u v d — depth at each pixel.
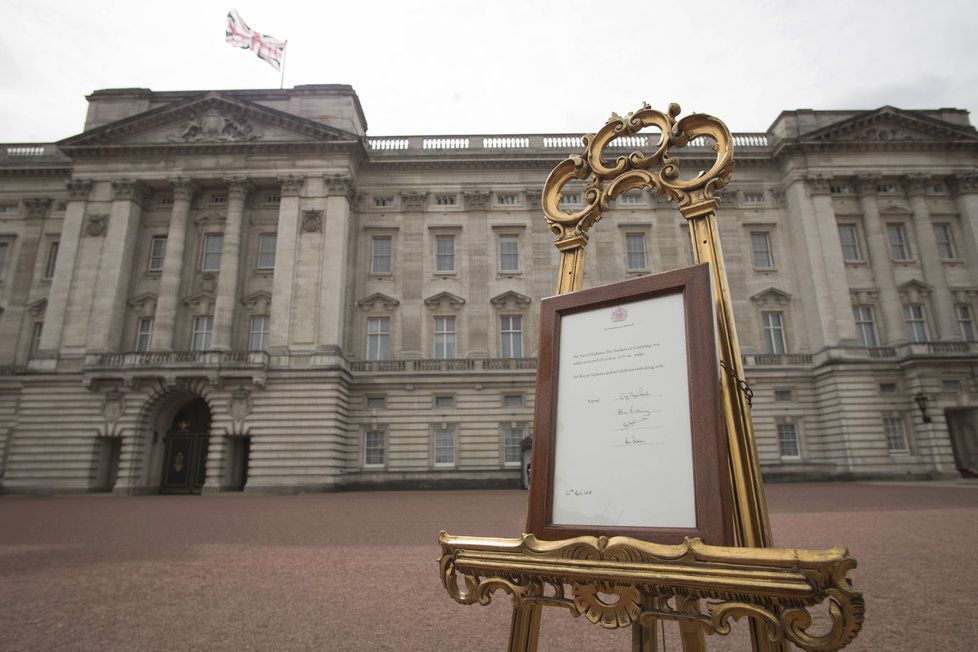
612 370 2.49
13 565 10.05
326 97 39.38
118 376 33.66
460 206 40.72
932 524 13.37
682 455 2.14
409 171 41.03
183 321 37.00
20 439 33.62
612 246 40.06
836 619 1.58
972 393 34.72
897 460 34.66
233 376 33.56
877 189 40.28
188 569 9.52
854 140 39.38
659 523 2.09
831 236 38.31
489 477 35.62
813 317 37.81
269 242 38.69
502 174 41.25
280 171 37.56
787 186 40.38
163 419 36.12
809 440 36.88
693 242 2.67
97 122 39.84
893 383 36.03
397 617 6.64
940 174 39.91
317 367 34.22
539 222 40.41
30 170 41.59
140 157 37.91
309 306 35.34
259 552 11.16
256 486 32.56
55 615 6.87
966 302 38.62
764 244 40.47
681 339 2.33
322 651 5.54
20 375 38.66
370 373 37.00
